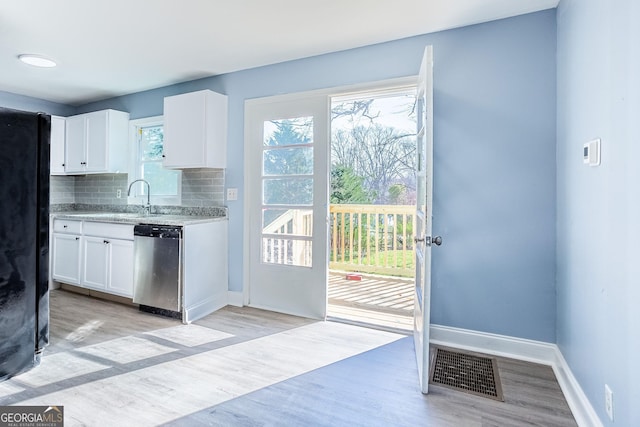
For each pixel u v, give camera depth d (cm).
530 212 225
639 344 114
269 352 234
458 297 245
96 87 375
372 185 534
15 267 202
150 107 386
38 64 311
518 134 227
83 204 448
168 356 226
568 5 193
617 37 131
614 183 134
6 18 230
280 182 316
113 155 388
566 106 196
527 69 224
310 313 304
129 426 157
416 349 225
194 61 306
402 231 459
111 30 247
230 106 336
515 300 230
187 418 163
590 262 159
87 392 184
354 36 257
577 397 170
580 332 171
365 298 372
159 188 389
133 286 315
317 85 295
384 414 168
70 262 366
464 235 242
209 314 310
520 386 194
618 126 130
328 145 294
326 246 297
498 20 231
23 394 182
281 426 159
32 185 212
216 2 211
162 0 209
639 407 114
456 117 242
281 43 269
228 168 338
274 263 320
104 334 262
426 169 189
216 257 325
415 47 257
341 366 216
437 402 178
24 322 205
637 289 116
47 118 222
